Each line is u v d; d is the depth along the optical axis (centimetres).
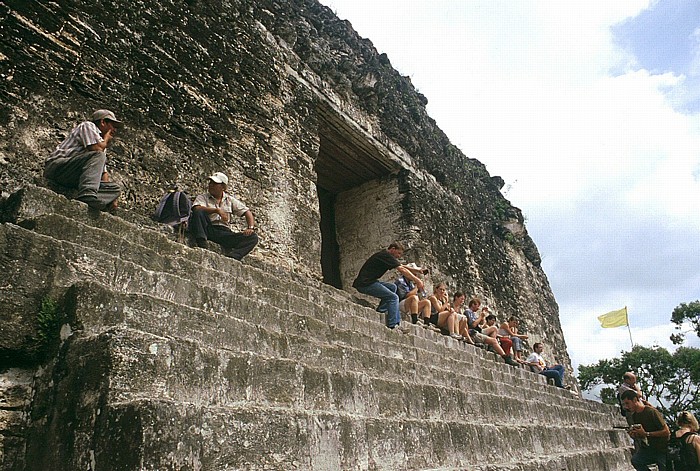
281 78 1049
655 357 2983
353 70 1310
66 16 646
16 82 570
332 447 303
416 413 428
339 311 610
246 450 246
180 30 827
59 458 224
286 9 1160
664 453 714
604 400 3119
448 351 786
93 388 227
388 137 1409
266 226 878
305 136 1062
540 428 629
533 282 2002
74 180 475
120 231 439
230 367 277
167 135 745
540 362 1279
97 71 664
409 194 1419
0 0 582
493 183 2030
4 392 254
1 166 458
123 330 239
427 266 1356
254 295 488
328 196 1555
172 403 221
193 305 367
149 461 200
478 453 461
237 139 876
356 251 1445
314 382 331
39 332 269
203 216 621
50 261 300
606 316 1969
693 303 3055
